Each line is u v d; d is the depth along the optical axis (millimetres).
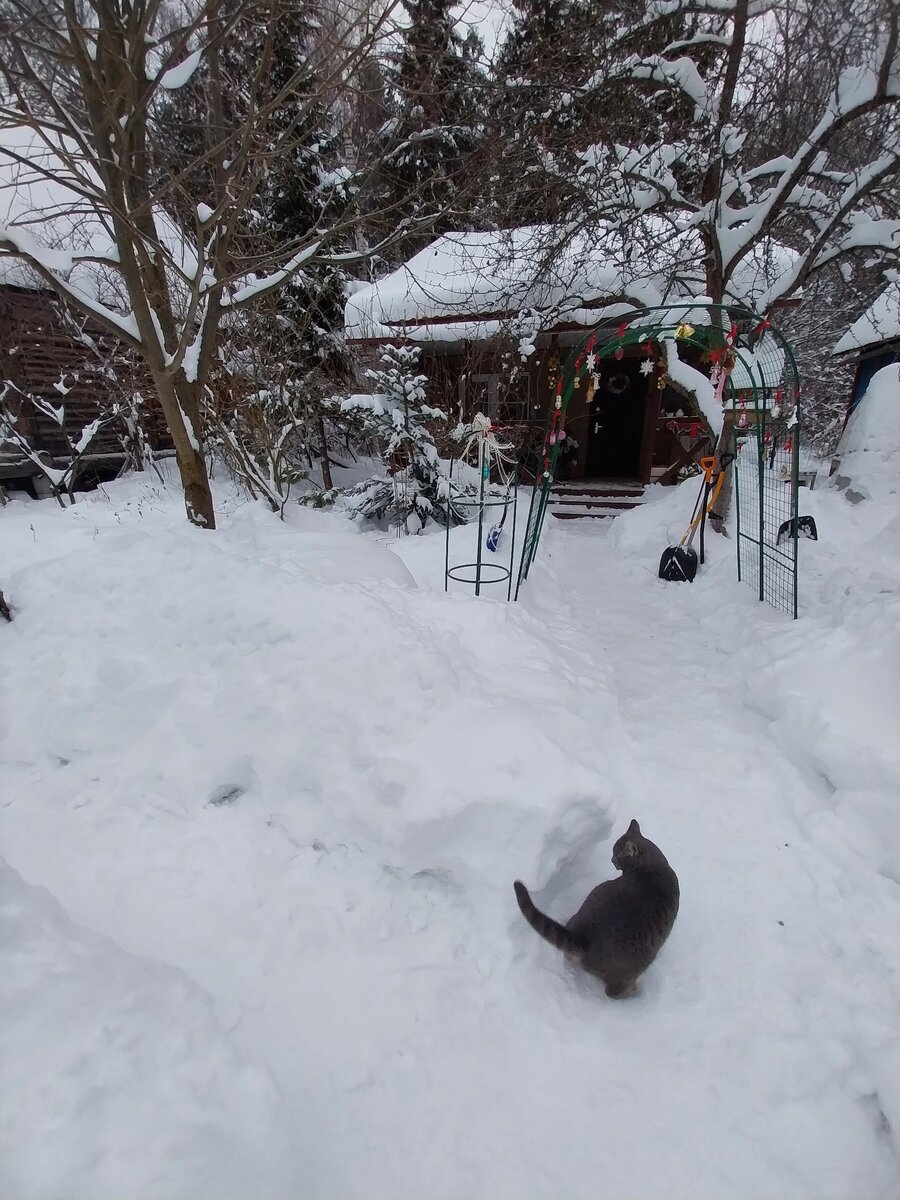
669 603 5703
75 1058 1295
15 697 2533
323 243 4500
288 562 3635
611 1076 1775
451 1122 1654
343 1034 1826
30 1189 1083
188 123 4734
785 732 3057
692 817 2746
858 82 5410
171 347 4461
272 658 2580
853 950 2127
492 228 8367
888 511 6516
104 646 2639
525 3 7012
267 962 1983
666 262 7645
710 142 6430
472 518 8055
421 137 5590
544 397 10789
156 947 1979
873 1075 1755
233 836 2330
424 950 2074
